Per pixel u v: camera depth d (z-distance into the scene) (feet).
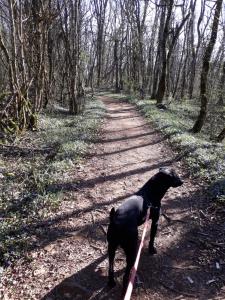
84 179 12.71
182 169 13.96
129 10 56.13
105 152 16.62
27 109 20.38
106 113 30.09
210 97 33.81
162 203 10.66
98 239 8.61
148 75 58.03
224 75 37.63
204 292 6.75
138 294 6.65
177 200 10.90
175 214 9.93
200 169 13.25
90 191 11.62
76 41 28.19
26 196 10.87
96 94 55.47
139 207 6.81
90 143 17.88
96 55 74.02
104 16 67.92
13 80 19.21
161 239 8.59
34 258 7.79
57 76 35.53
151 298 6.56
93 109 31.14
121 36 73.05
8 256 7.73
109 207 10.41
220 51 51.80
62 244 8.37
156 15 58.39
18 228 8.94
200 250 8.09
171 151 16.76
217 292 6.74
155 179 7.68
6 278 7.11
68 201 10.78
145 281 7.03
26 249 8.07
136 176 13.21
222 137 20.58
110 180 12.70
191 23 53.52
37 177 12.45
